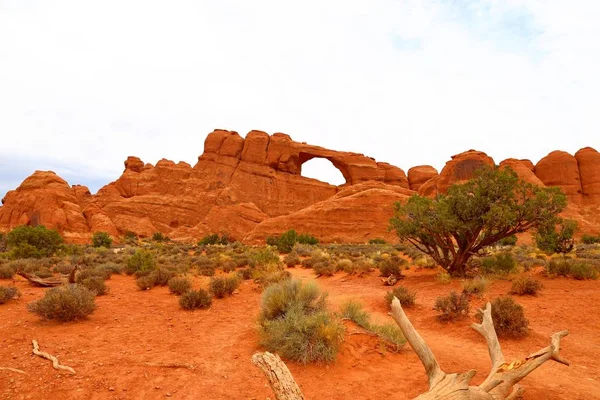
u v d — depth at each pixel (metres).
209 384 5.13
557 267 14.72
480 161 74.50
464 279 14.63
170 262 23.36
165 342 7.07
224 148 106.62
